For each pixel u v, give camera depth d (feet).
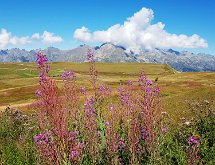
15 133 52.95
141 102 29.89
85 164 28.35
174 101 111.86
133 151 28.78
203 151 35.53
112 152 29.76
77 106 33.19
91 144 29.94
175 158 34.91
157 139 29.35
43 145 24.16
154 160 28.84
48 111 21.72
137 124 29.86
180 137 41.19
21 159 38.96
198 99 114.32
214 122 44.70
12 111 70.28
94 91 37.06
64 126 22.12
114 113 33.17
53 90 21.63
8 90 290.76
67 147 22.41
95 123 31.50
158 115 30.32
